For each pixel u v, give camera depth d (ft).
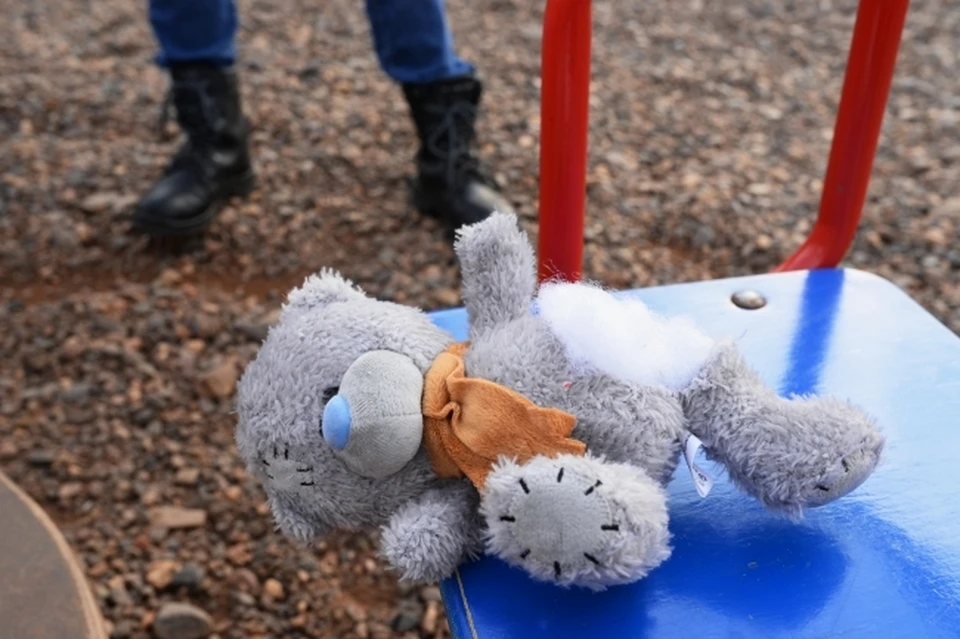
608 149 7.95
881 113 3.66
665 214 7.13
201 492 4.96
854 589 2.32
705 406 2.28
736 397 2.27
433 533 2.19
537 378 2.14
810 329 3.38
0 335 5.94
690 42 9.91
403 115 8.41
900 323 3.42
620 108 8.59
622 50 9.73
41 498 4.94
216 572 4.60
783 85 9.05
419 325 2.28
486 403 2.10
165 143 7.94
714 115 8.53
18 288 6.40
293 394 2.13
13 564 2.57
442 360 2.20
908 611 2.27
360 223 6.96
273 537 4.75
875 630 2.23
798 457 2.24
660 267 6.57
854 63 3.59
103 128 8.14
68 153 7.75
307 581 4.56
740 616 2.25
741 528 2.48
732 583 2.33
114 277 6.50
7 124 8.13
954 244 6.77
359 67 9.23
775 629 2.22
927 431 2.86
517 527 1.92
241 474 5.06
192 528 4.80
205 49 6.48
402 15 5.96
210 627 4.35
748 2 10.84
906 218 7.07
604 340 2.09
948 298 6.26
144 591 4.48
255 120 8.25
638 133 8.21
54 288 6.41
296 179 7.47
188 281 6.44
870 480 2.65
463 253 2.40
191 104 6.60
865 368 3.16
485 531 2.14
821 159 7.86
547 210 3.05
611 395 2.12
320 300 2.35
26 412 5.42
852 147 3.72
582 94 2.87
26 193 7.20
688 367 2.24
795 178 7.60
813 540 2.45
